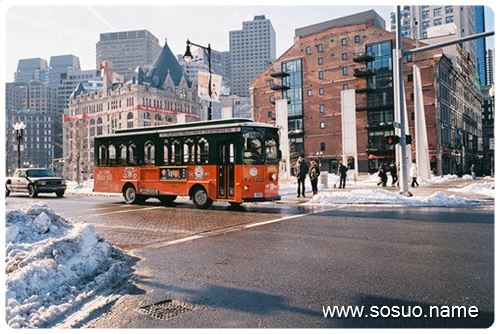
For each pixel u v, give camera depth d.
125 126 97.50
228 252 8.00
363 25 64.88
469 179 45.81
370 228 10.62
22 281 5.25
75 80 143.38
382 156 61.56
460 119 73.50
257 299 5.24
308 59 69.88
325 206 16.61
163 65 108.75
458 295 5.26
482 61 135.50
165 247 8.63
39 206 9.36
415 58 59.66
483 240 8.76
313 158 68.38
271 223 11.90
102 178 20.06
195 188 16.58
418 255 7.41
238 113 117.38
